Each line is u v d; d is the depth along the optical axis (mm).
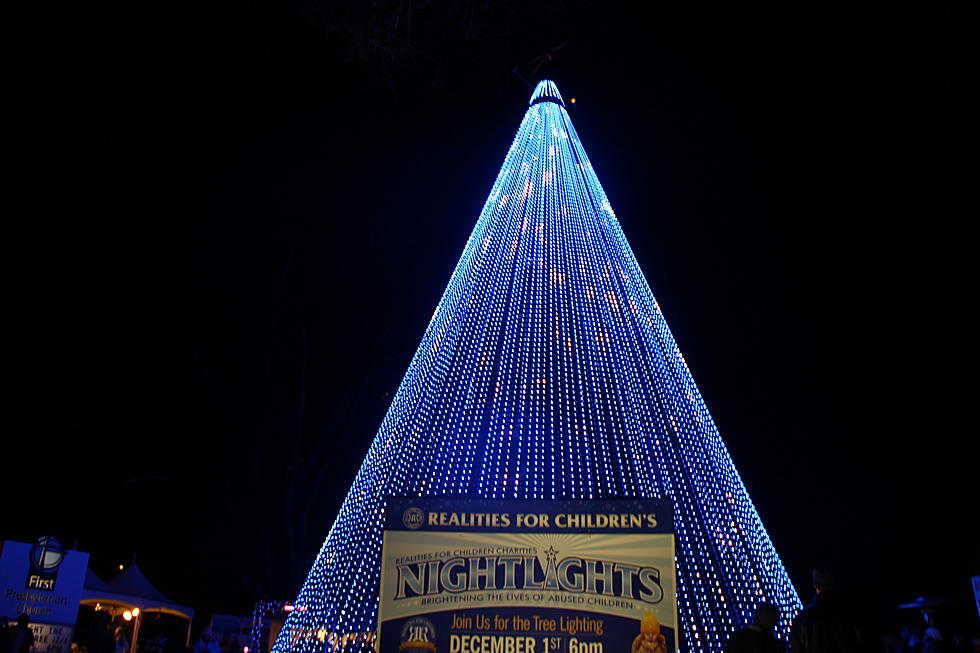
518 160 13250
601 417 12773
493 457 12805
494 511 6543
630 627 6199
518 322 12961
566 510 6500
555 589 6332
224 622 18000
